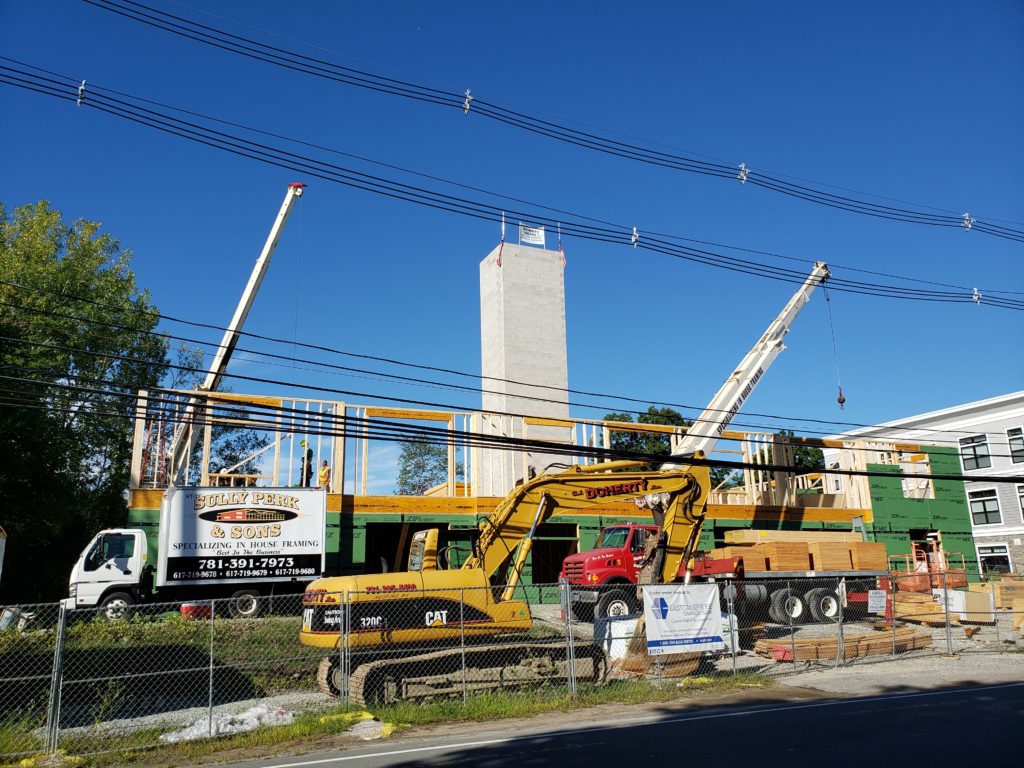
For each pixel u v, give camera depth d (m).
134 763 8.73
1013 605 21.20
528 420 26.95
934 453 32.19
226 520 19.97
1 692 11.77
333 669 12.35
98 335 31.30
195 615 19.02
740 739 8.73
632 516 26.88
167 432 24.12
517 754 8.28
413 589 12.52
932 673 14.33
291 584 20.67
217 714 10.97
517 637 13.35
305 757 8.66
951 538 31.23
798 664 15.24
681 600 13.43
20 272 30.59
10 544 29.70
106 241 34.16
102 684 12.52
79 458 31.52
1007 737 8.61
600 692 12.11
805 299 28.91
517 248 35.19
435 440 14.30
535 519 14.47
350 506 23.50
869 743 8.38
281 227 22.97
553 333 34.78
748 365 28.42
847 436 30.34
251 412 13.34
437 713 10.84
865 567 23.02
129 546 19.48
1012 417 43.44
